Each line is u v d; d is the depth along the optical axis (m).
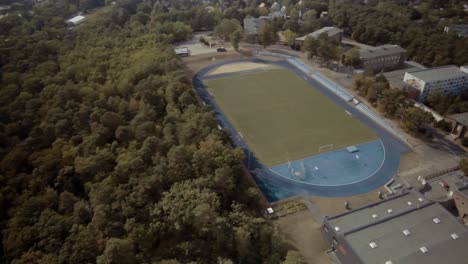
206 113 146.25
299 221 116.62
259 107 184.12
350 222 105.19
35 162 115.62
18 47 197.00
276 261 95.00
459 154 146.50
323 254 104.25
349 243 95.31
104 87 161.88
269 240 102.06
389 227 100.06
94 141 123.75
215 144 124.19
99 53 199.88
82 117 137.75
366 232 98.75
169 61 194.38
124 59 197.12
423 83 180.62
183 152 116.94
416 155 146.75
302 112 179.12
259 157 147.38
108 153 118.31
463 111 165.12
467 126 151.00
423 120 153.50
